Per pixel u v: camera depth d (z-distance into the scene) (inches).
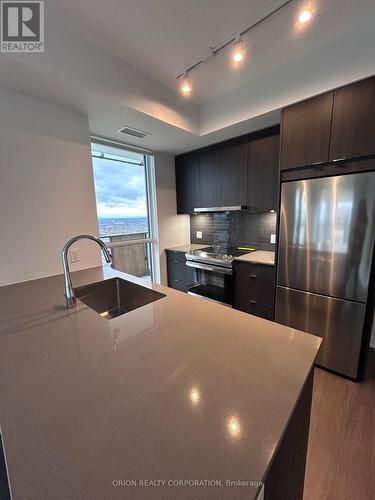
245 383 24.5
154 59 66.8
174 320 39.6
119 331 36.2
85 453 17.6
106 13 50.9
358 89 59.6
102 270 75.7
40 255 67.5
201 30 56.6
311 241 72.5
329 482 43.6
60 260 71.5
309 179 71.1
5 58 47.0
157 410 21.3
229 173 106.9
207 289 112.5
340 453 48.8
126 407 21.7
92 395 23.3
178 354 29.9
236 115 85.0
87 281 63.6
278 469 22.0
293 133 72.2
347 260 66.2
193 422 19.9
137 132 91.7
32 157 63.9
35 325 38.7
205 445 17.9
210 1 48.9
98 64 60.6
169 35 57.9
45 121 65.4
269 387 24.0
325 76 64.1
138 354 30.0
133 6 49.4
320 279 72.2
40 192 66.2
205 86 81.7
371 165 60.2
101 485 15.4
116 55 64.5
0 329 37.4
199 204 123.2
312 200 70.8
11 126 59.7
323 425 55.4
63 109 68.7
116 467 16.5
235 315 41.5
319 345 31.7
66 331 36.5
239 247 123.6
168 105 81.8
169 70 72.0
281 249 79.9
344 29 57.6
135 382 25.0
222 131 93.3
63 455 17.5
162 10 50.6
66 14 51.4
